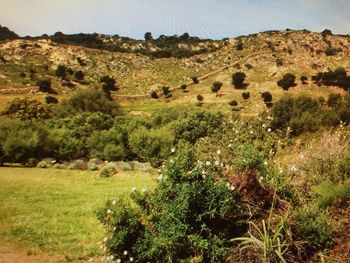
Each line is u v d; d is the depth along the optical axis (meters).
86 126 41.28
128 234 7.00
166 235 6.47
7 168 28.48
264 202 7.07
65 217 12.02
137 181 20.11
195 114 40.34
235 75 122.12
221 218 6.78
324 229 6.25
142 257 6.70
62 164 30.14
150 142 28.39
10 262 8.59
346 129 10.97
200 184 6.82
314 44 155.50
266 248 5.84
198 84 133.88
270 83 121.50
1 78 108.94
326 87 114.75
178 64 163.12
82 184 19.11
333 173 8.27
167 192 7.11
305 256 6.13
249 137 10.01
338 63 140.12
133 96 121.56
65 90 112.81
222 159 8.10
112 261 7.05
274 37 167.75
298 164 8.88
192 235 6.41
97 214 7.47
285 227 6.28
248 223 6.70
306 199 7.43
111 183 19.39
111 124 48.47
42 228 10.86
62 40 172.25
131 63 155.88
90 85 124.12
